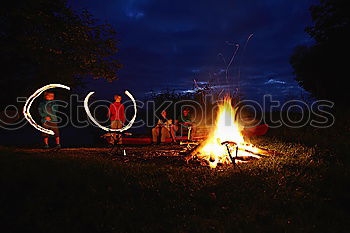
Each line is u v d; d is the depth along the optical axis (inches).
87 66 534.9
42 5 478.6
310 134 396.2
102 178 207.3
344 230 156.0
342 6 645.3
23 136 560.4
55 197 173.9
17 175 185.9
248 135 396.8
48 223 151.3
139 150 366.9
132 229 154.5
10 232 144.5
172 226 158.2
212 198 185.6
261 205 177.2
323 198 188.9
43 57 485.4
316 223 160.1
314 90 732.7
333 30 665.6
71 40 504.1
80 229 152.1
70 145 439.2
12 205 161.6
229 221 160.7
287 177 222.1
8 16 457.4
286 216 167.2
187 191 195.5
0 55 470.6
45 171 200.4
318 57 688.4
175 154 329.7
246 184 209.0
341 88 666.8
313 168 242.8
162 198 184.9
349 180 212.8
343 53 653.9
